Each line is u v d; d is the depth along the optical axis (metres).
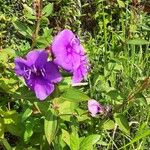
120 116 0.42
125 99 0.42
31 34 0.40
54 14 0.59
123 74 0.51
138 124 0.49
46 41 0.39
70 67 0.34
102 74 0.50
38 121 0.40
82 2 0.61
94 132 0.44
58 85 0.36
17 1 0.56
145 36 0.59
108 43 0.56
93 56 0.53
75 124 0.40
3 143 0.40
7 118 0.41
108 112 0.42
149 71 0.53
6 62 0.44
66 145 0.40
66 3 0.59
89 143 0.36
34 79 0.35
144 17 0.61
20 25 0.40
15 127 0.41
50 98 0.37
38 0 0.39
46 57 0.34
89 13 0.61
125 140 0.49
